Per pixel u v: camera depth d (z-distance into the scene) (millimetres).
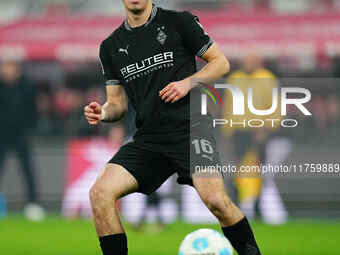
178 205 41156
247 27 49281
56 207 44438
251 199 39250
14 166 44750
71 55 49156
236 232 20359
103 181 20656
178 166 21016
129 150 21328
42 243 33625
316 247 32219
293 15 50438
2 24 52219
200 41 20734
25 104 45719
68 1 65750
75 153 44406
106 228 20312
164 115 21016
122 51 21203
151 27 20969
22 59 48656
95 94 48062
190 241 20500
